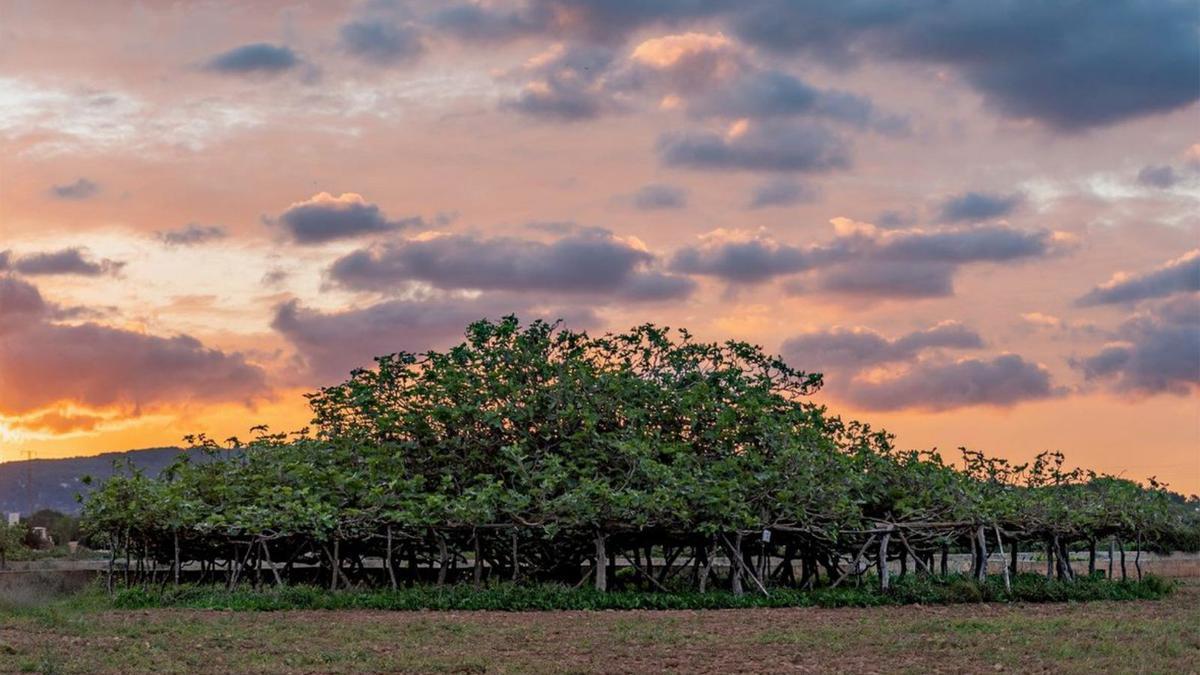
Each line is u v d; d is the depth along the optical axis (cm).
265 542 3209
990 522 3453
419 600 2972
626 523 3206
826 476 3444
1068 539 3700
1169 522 3762
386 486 3309
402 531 3288
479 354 3712
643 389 3706
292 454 3609
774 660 2045
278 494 3281
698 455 3634
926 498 3494
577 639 2305
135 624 2488
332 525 3128
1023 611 2978
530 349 3719
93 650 2075
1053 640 2295
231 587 3241
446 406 3572
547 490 3262
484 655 2088
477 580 3244
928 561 4338
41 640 2188
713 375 3803
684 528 3284
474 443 3612
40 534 6994
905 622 2642
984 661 2042
